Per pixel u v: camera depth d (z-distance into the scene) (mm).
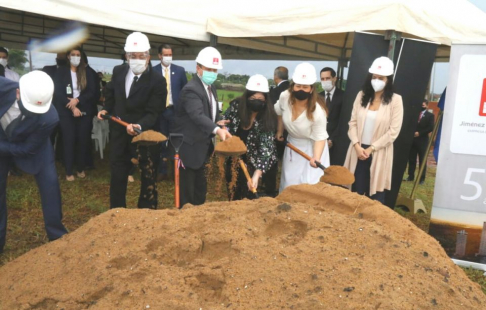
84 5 5621
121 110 4727
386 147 4895
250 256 2254
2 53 7062
